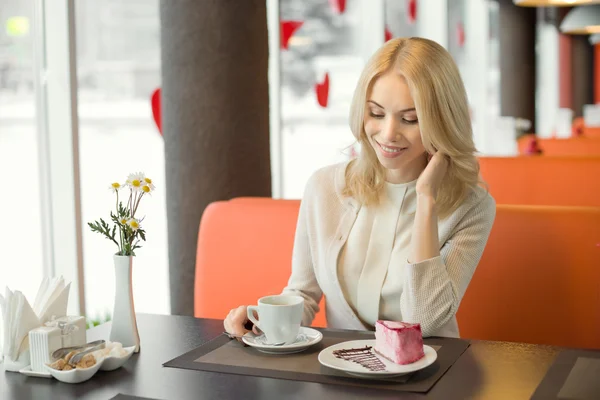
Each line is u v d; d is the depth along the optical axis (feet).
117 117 9.80
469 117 5.33
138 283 10.66
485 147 24.48
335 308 5.69
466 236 5.39
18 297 4.11
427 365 3.91
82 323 4.30
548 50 33.32
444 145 5.13
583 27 17.56
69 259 8.21
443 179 5.43
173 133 8.71
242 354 4.33
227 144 8.63
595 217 6.19
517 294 6.36
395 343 3.96
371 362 4.01
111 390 3.76
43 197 8.17
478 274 6.49
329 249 5.65
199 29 8.52
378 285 5.45
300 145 13.85
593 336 6.13
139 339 4.53
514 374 3.87
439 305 4.91
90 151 9.41
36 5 7.97
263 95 8.99
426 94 4.99
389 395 3.60
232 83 8.61
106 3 9.45
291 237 7.01
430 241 5.04
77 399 3.66
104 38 9.46
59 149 8.13
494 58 24.66
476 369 3.97
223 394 3.66
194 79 8.56
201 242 7.41
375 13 16.12
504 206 6.58
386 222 5.56
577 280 6.18
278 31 12.89
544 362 4.06
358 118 5.27
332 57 14.30
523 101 21.85
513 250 6.39
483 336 6.48
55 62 8.03
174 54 8.63
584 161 10.53
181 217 8.71
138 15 10.02
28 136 8.05
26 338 4.12
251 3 8.73
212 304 7.31
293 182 13.83
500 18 22.00
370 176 5.62
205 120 8.58
